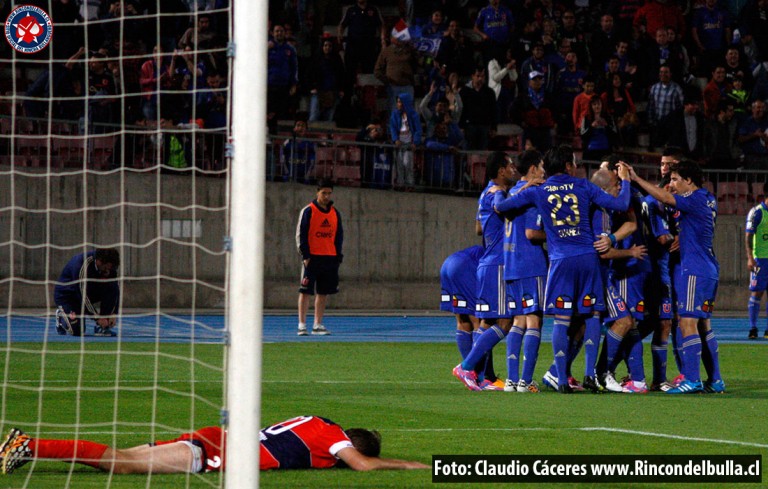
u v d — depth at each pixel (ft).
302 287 207.21
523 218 127.03
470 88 288.71
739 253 291.38
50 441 72.18
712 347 131.23
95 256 187.83
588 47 313.32
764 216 210.18
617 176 129.29
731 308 288.51
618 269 128.06
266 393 122.62
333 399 117.80
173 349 168.55
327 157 280.72
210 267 263.08
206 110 261.44
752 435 95.14
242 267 63.05
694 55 329.11
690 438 93.04
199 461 74.13
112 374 136.36
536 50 295.07
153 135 258.98
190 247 261.65
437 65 289.94
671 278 130.93
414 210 284.00
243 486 62.08
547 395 124.06
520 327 128.67
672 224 130.41
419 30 310.45
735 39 330.34
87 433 90.94
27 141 255.50
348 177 282.15
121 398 113.39
